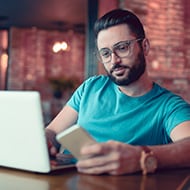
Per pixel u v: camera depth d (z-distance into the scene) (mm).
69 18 6961
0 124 1149
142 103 1530
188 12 4090
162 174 1136
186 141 1272
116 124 1530
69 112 1770
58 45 7527
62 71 7859
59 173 1136
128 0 3639
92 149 1070
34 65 7727
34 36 7738
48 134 1448
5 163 1179
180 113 1449
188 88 4125
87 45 3742
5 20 7180
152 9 3844
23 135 1106
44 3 6020
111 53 1443
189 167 1229
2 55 7699
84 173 1132
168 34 3975
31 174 1129
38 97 1054
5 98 1104
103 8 3635
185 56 4094
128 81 1484
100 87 1675
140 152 1133
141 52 1474
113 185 1003
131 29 1432
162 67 3961
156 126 1498
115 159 1088
